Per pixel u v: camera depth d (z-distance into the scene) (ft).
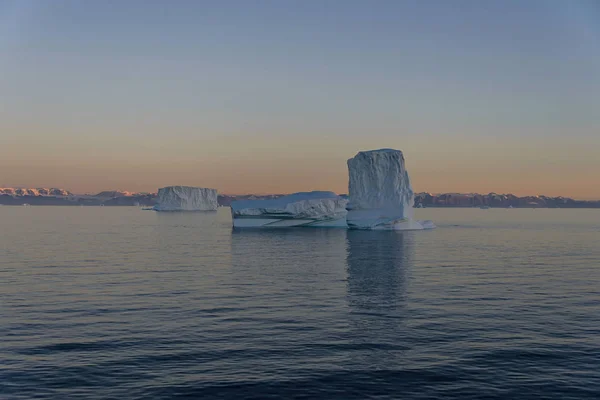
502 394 40.09
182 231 253.85
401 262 118.52
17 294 76.69
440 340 53.26
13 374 43.62
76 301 71.72
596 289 82.58
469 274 99.45
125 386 41.32
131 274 98.53
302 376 43.52
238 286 84.58
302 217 253.85
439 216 614.75
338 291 80.12
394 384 41.93
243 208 257.34
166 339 53.21
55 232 245.04
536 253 146.51
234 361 46.91
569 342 52.60
